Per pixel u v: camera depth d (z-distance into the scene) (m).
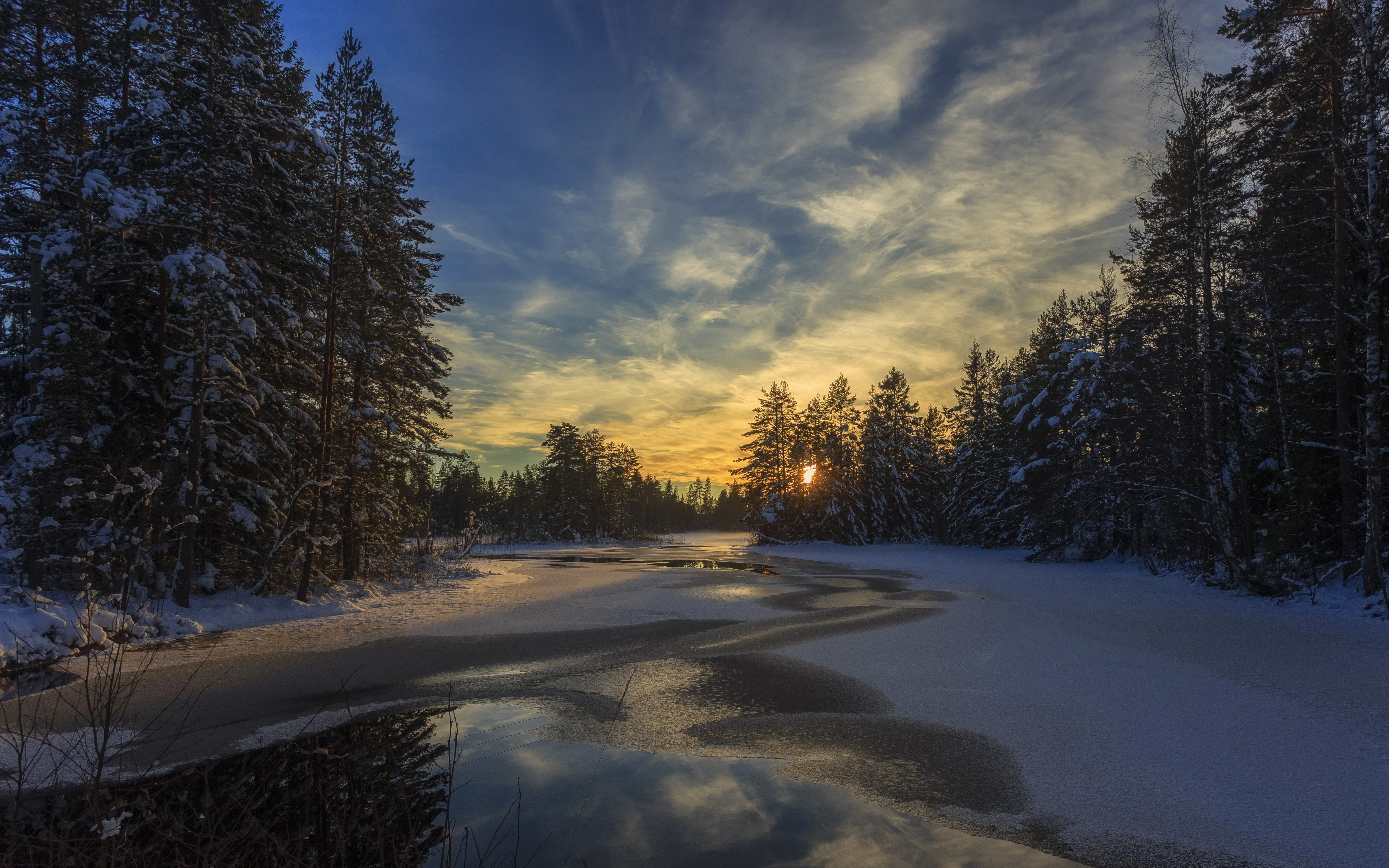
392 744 6.27
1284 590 15.36
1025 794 5.01
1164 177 19.73
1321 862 3.94
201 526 14.91
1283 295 17.38
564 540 63.56
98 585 12.60
